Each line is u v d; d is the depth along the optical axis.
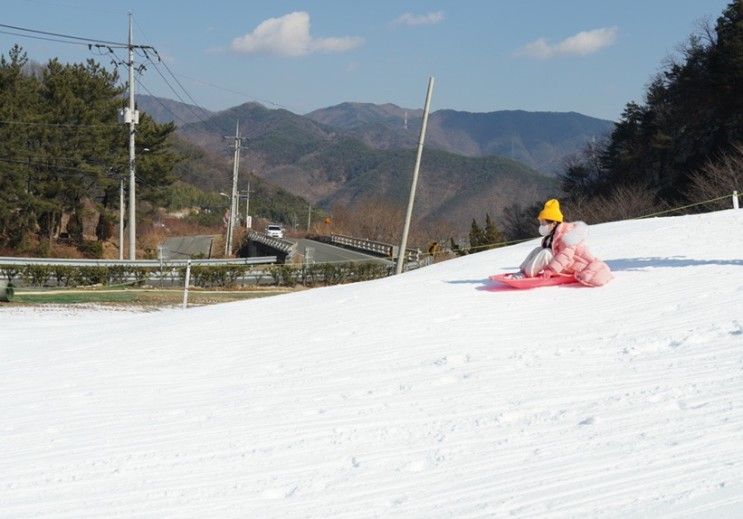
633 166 59.78
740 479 4.94
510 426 6.67
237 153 71.50
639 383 7.46
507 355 8.98
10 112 51.69
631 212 52.00
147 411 8.28
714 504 4.61
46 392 9.63
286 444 6.76
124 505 5.66
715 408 6.48
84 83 59.97
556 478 5.39
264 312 14.36
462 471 5.77
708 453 5.49
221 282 34.62
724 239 16.11
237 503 5.56
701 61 56.62
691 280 12.03
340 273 37.72
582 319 10.31
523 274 12.98
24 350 13.76
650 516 4.57
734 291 10.90
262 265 39.34
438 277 15.64
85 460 6.75
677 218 21.72
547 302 11.57
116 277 33.12
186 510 5.50
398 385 8.27
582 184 71.25
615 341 9.08
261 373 9.53
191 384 9.38
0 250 55.47
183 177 137.25
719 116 52.62
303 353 10.26
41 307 24.77
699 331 9.04
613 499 4.91
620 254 15.39
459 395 7.68
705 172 48.25
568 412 6.85
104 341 13.52
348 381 8.65
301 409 7.77
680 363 7.95
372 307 12.86
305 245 71.12
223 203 119.69
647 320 9.87
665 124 56.91
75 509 5.65
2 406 9.03
